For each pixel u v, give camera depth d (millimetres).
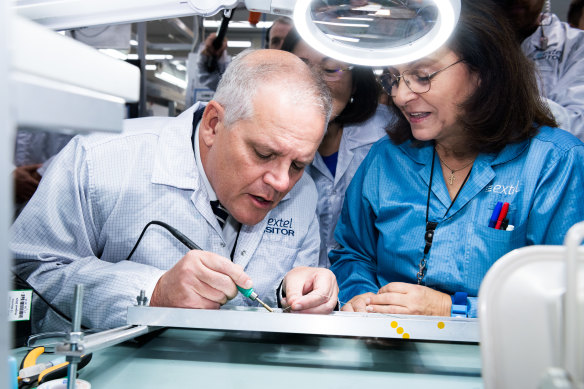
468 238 1174
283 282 1047
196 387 648
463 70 1117
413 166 1317
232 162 986
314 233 1364
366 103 1732
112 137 1157
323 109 960
